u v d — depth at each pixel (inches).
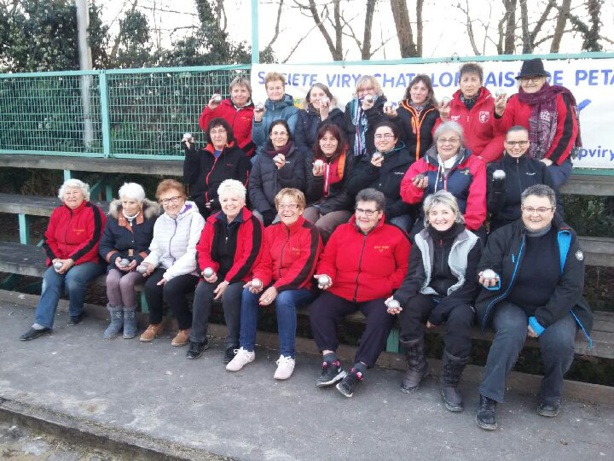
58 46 302.8
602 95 180.1
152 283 160.7
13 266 190.7
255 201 177.0
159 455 111.1
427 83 171.0
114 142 255.1
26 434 124.4
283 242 148.8
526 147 145.8
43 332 169.0
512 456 108.4
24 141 277.3
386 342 143.3
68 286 173.3
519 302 126.4
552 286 123.0
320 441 113.3
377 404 127.6
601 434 115.8
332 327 139.9
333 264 146.0
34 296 192.7
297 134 187.8
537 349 166.1
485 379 120.3
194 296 158.9
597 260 155.3
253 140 198.4
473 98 169.2
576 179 177.6
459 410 124.3
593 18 260.5
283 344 141.7
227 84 229.1
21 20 296.5
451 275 133.1
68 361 151.3
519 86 168.1
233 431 117.0
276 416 122.6
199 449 110.8
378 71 201.3
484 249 129.6
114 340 165.2
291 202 144.2
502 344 119.4
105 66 318.3
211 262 155.8
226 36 316.8
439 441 113.3
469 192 147.4
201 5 320.5
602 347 125.1
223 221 154.7
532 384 131.6
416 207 162.7
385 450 110.3
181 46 294.5
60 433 121.5
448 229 131.8
